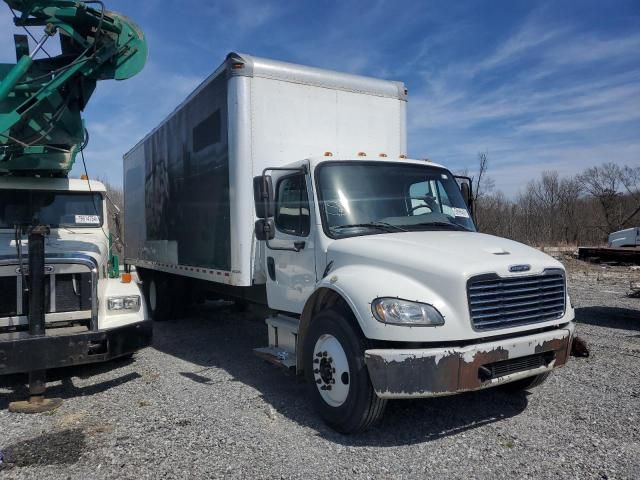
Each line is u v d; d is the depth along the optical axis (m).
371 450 3.98
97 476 3.62
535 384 4.94
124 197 12.29
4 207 6.93
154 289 10.23
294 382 5.82
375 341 4.02
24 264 5.30
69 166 6.61
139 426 4.53
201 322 9.95
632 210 42.44
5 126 5.36
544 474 3.56
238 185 5.82
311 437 4.24
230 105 5.89
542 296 4.23
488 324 3.92
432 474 3.58
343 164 5.23
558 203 43.69
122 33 6.02
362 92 6.61
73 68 5.68
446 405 4.95
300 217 5.20
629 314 10.19
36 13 5.54
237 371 6.34
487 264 3.98
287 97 6.06
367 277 4.16
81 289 5.49
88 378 6.13
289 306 5.38
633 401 4.97
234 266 5.95
